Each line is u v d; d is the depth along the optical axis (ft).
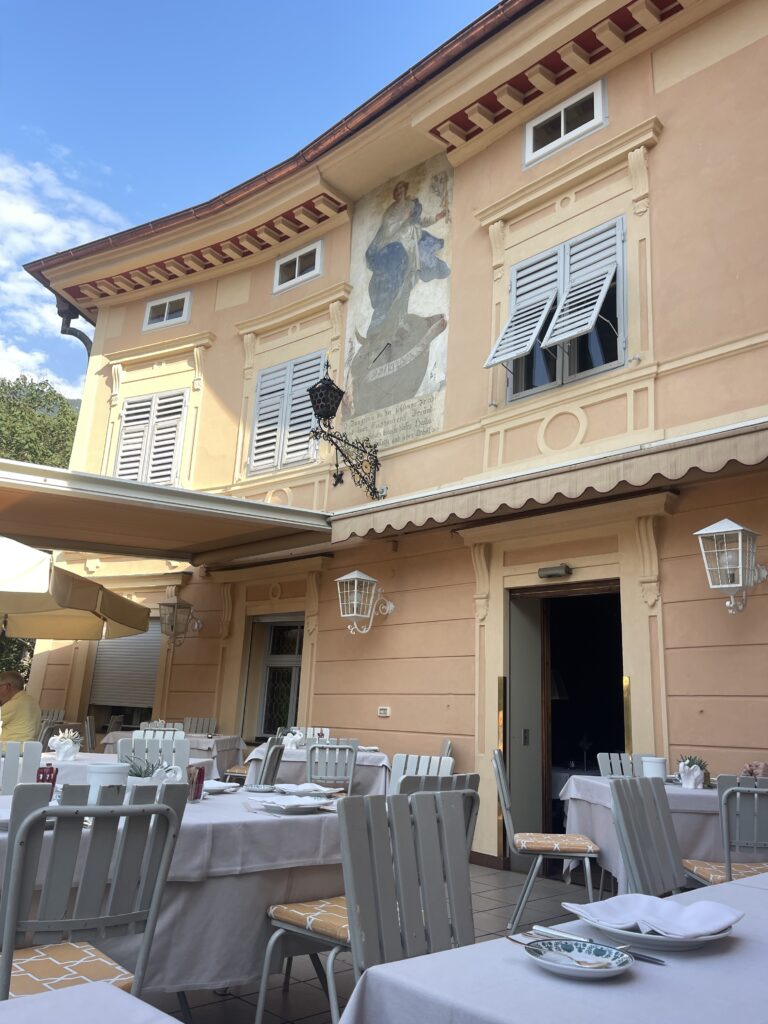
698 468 19.39
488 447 28.37
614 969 4.96
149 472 40.98
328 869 11.67
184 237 41.04
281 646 37.65
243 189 37.83
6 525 31.96
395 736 29.48
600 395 25.45
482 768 26.30
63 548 35.06
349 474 33.37
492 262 30.14
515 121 30.42
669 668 22.43
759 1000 4.75
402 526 26.63
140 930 8.32
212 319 41.52
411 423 31.60
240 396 39.29
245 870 10.54
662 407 23.91
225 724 36.91
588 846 16.79
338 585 31.53
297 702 36.06
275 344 38.65
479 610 27.73
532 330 26.99
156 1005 12.35
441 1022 4.57
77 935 7.82
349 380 34.78
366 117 32.91
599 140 27.43
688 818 16.51
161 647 40.91
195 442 40.16
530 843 16.93
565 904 6.47
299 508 31.58
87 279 44.75
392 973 5.06
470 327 30.40
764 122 23.43
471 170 31.96
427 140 32.99
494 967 5.23
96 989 4.83
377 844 8.08
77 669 42.88
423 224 33.37
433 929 8.27
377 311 34.35
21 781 14.32
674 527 23.24
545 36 27.68
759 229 22.86
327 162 35.14
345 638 32.65
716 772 20.81
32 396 74.59
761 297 22.39
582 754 33.88
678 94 25.68
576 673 34.96
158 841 8.49
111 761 18.58
